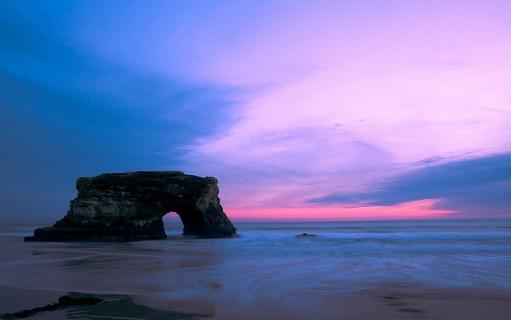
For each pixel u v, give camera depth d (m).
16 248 38.75
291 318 12.73
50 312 13.33
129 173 57.16
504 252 36.38
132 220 52.81
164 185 56.75
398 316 13.02
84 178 54.16
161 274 21.92
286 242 50.59
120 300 15.17
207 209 60.38
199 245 44.09
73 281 19.56
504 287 18.02
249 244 46.25
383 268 24.53
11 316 12.81
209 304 14.54
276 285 18.45
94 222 51.38
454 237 62.25
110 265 25.80
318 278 20.52
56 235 50.06
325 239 57.69
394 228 112.69
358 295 16.16
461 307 14.20
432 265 26.00
